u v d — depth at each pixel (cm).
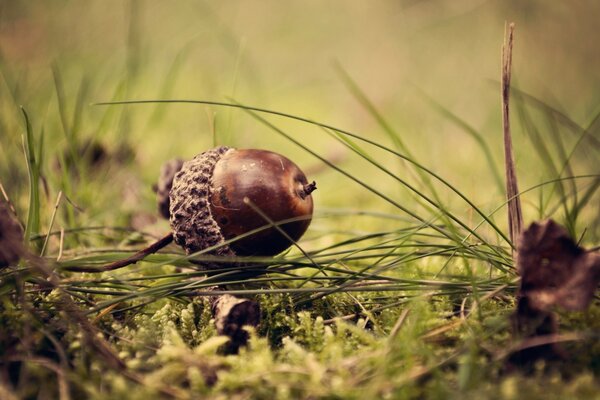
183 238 25
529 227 23
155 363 23
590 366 23
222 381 22
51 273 24
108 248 28
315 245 30
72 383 23
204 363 23
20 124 31
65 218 29
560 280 23
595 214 30
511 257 26
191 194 25
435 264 27
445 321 24
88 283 25
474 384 22
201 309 25
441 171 36
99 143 31
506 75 25
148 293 24
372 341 23
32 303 24
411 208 31
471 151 39
